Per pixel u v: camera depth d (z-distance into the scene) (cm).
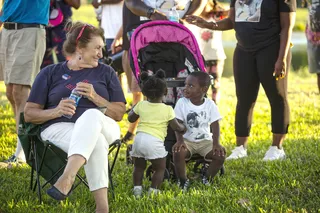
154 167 589
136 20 802
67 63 577
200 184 620
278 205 551
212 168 620
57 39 941
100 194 505
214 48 943
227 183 625
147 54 660
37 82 564
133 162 624
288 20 690
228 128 922
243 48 719
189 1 771
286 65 712
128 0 758
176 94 656
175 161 606
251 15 702
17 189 594
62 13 935
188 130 614
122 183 628
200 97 616
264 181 646
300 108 1066
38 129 548
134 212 538
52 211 530
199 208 548
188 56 661
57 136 538
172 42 662
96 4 1058
